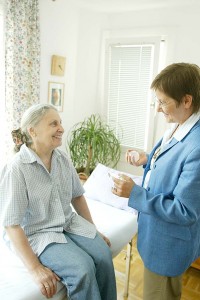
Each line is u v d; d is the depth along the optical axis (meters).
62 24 2.88
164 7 2.86
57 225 1.38
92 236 1.44
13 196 1.25
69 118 3.21
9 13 2.28
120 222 1.85
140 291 1.99
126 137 3.28
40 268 1.23
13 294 1.13
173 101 1.01
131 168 3.30
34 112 1.35
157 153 1.21
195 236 1.08
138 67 3.05
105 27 3.27
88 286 1.20
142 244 1.19
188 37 2.78
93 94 3.42
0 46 2.36
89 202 2.16
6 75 2.35
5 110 2.39
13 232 1.25
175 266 1.08
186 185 0.94
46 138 1.35
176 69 1.00
